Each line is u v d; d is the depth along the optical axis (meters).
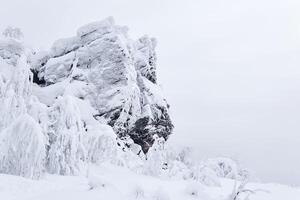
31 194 12.44
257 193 18.55
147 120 30.14
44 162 15.90
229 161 30.72
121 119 28.11
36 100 19.17
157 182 18.14
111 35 30.36
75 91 28.06
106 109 27.75
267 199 17.06
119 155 22.11
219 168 29.92
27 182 13.74
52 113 17.77
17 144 15.14
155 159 22.19
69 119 17.47
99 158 20.11
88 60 30.06
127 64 29.80
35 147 15.19
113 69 29.19
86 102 27.58
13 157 15.09
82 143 18.36
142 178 19.09
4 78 22.05
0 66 29.28
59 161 16.98
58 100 18.00
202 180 21.55
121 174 19.22
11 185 12.91
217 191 18.28
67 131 17.23
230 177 29.66
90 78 29.14
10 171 15.06
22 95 18.02
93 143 19.78
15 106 17.00
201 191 13.01
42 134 15.49
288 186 24.78
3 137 15.23
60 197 10.88
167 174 23.41
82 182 15.45
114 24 34.28
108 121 27.50
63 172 16.94
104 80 28.98
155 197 11.25
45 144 16.84
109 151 20.30
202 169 22.00
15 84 17.88
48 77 30.31
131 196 11.18
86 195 10.88
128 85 28.84
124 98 28.16
